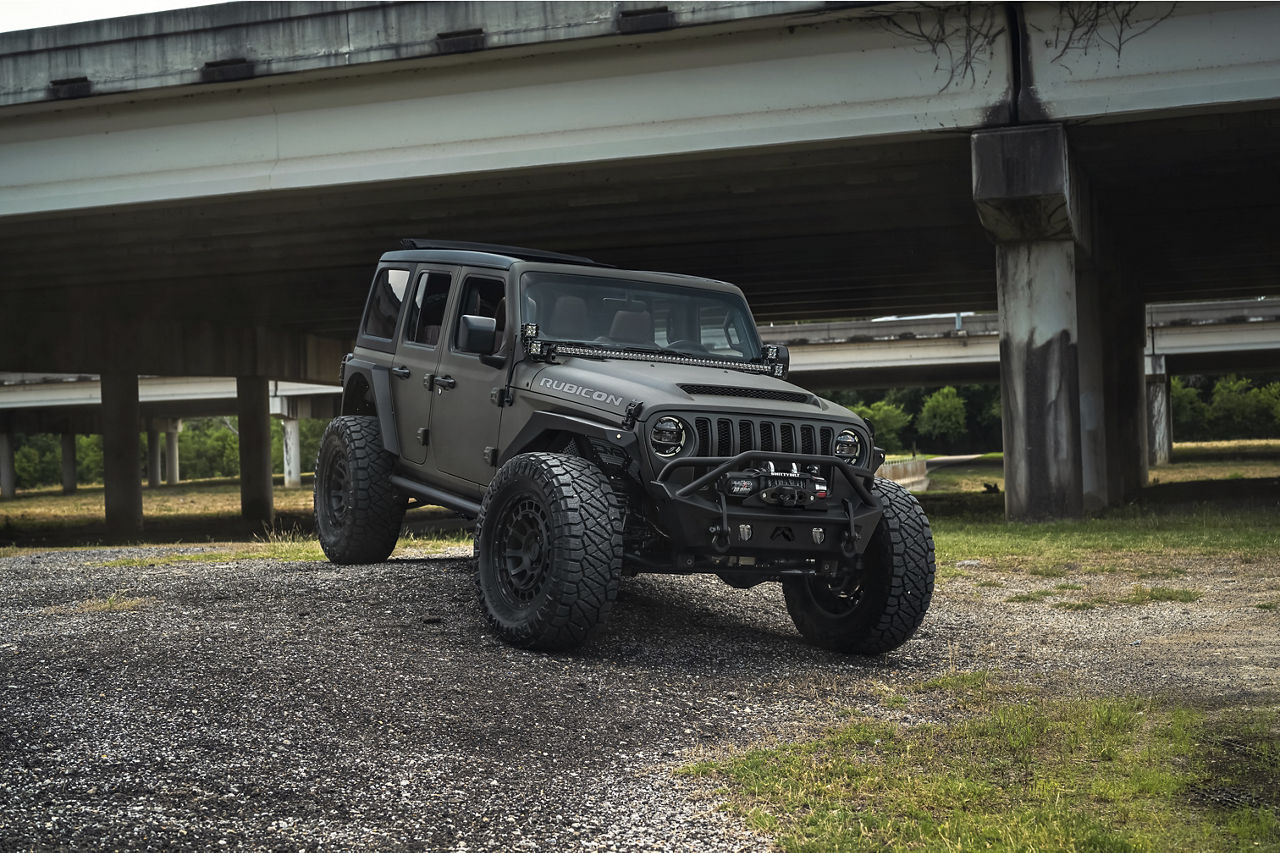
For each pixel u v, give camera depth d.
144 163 21.19
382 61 18.88
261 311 38.22
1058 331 18.12
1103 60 16.44
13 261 28.00
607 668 6.05
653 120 18.28
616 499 6.24
